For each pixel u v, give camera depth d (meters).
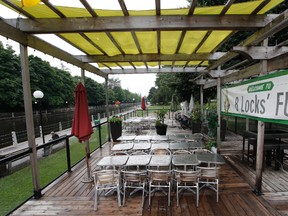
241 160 4.82
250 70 3.59
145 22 2.64
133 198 3.14
